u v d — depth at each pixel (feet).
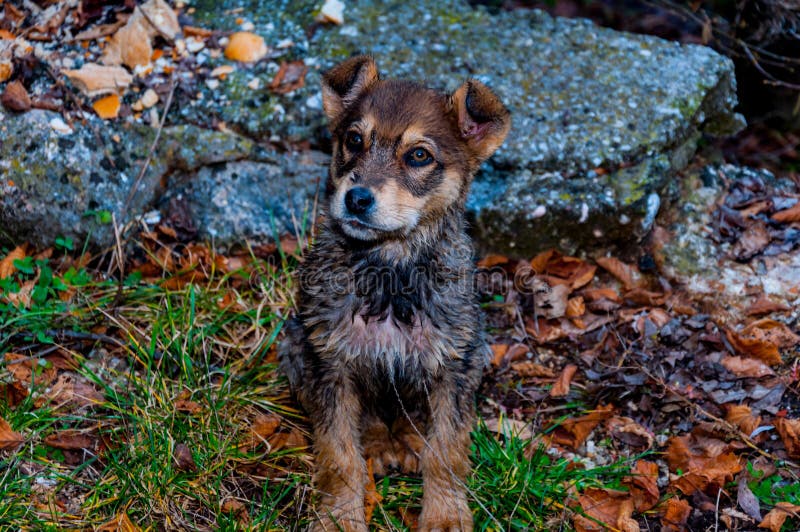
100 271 4.49
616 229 4.56
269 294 4.44
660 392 4.17
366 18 4.90
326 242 3.95
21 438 3.85
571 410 4.19
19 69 4.62
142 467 3.83
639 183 4.56
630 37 4.93
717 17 5.21
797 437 3.95
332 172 3.93
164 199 4.59
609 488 3.91
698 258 4.56
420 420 4.07
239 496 3.86
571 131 4.62
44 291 4.25
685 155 4.77
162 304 4.38
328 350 3.87
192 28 4.81
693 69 4.82
